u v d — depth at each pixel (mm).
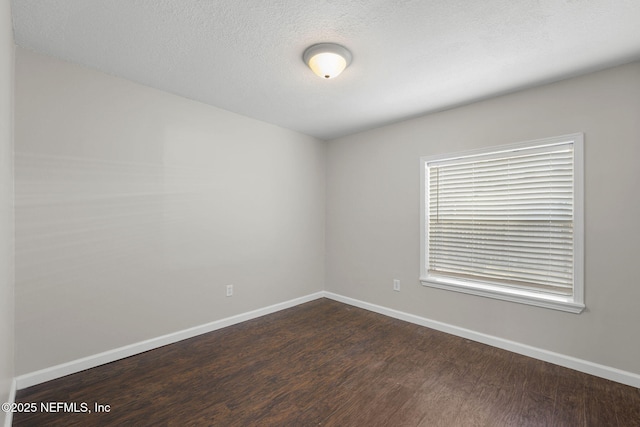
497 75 2311
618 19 1657
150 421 1709
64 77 2143
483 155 2803
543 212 2486
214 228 3027
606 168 2170
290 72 2311
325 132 3879
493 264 2760
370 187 3701
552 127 2398
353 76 2354
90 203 2250
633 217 2076
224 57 2107
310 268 4062
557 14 1632
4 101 1330
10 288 1721
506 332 2631
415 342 2768
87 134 2238
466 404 1882
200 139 2910
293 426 1688
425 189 3195
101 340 2303
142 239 2523
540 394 1980
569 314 2318
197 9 1622
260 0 1547
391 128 3500
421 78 2373
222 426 1679
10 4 1559
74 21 1722
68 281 2152
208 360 2408
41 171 2039
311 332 2988
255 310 3408
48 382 2047
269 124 3535
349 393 1990
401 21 1700
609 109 2164
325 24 1739
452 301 2975
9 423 1579
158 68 2264
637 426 1688
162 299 2652
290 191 3785
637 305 2062
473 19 1683
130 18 1698
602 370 2172
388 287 3498
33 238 2008
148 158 2562
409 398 1939
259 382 2109
